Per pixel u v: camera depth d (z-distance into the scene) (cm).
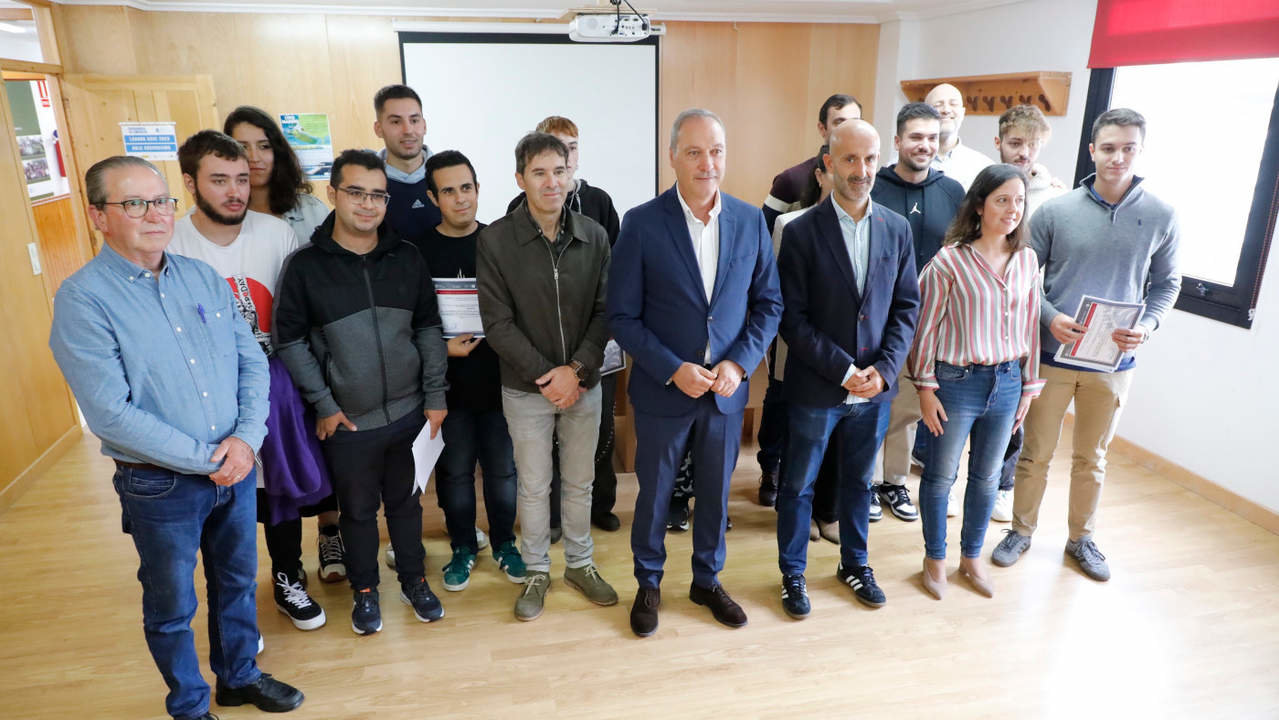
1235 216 313
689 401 216
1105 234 241
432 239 240
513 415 233
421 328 225
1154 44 342
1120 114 232
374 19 530
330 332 208
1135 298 247
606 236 234
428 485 333
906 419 290
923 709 204
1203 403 319
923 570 261
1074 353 241
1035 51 439
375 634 235
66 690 212
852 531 249
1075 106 407
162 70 505
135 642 232
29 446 342
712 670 219
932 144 269
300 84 528
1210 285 314
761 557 276
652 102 587
